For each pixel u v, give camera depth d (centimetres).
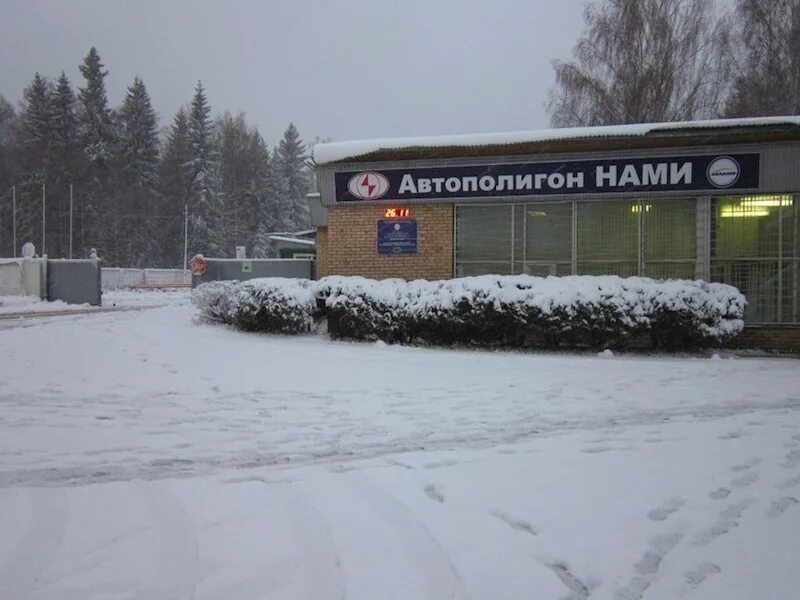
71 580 321
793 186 1308
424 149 1430
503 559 348
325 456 538
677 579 334
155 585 316
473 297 1212
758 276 1348
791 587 326
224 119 7994
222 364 999
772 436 611
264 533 378
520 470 498
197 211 6762
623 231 1409
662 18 2773
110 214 6712
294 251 3306
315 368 975
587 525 395
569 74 2859
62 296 2619
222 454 540
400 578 326
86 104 6900
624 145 1359
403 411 704
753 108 2639
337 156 1471
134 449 550
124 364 985
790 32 2581
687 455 545
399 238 1484
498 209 1462
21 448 546
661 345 1216
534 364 1049
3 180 6956
